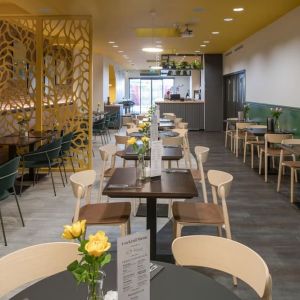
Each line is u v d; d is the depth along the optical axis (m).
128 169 3.98
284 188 6.36
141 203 5.50
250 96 10.83
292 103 7.48
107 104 16.06
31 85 7.70
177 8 7.01
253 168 7.98
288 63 7.65
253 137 8.91
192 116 15.90
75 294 1.54
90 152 7.75
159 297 1.51
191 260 2.00
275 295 3.06
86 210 3.51
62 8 7.00
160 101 16.12
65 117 7.77
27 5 6.76
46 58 8.05
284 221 4.77
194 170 5.36
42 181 6.98
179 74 20.55
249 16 7.81
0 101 7.66
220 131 15.49
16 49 7.73
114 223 3.23
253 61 10.38
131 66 21.42
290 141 5.95
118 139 6.35
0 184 4.16
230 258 1.94
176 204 3.69
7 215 5.05
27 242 4.15
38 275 1.91
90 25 7.53
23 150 7.36
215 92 15.45
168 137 6.19
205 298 1.51
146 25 8.69
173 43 11.87
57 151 6.30
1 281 1.77
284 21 7.79
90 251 1.12
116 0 6.43
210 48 13.45
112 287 1.58
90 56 7.62
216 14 7.57
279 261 3.65
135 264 1.17
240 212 5.13
